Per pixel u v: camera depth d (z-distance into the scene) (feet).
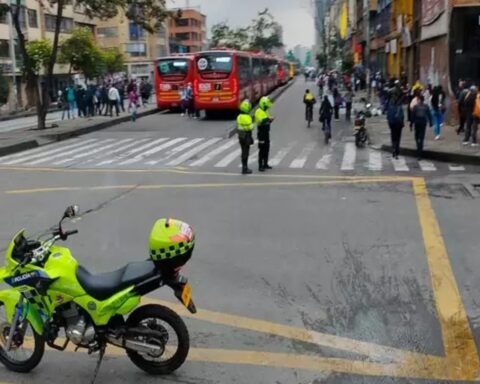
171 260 16.01
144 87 147.84
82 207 40.57
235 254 28.99
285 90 217.77
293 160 60.95
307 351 18.88
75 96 120.37
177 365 17.35
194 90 113.70
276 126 96.99
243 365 18.12
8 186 49.85
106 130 97.76
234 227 34.12
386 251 28.78
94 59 180.04
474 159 55.31
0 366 18.53
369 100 131.64
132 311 17.48
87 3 91.97
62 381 17.56
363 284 24.48
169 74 133.49
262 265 27.25
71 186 48.91
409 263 26.94
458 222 33.76
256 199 41.63
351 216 35.94
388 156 62.08
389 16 168.76
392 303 22.45
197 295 23.80
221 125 101.09
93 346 17.12
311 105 95.30
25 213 39.55
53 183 50.65
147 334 16.84
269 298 23.31
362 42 233.14
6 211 40.34
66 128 93.30
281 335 20.06
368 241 30.53
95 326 16.81
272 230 33.22
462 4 79.87
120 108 137.08
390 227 33.14
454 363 17.83
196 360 18.47
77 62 176.86
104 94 118.62
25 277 16.85
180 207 39.70
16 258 17.13
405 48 135.03
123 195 44.37
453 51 81.71
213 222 35.40
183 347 17.17
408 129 80.38
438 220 34.35
